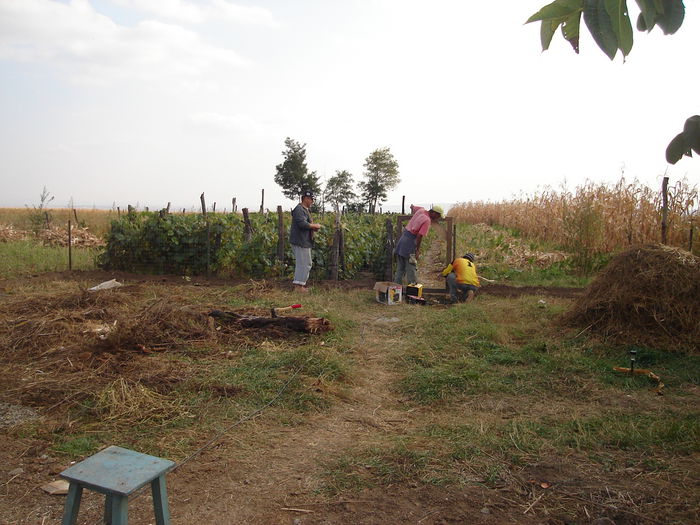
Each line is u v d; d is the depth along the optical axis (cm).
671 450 361
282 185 4550
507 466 344
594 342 602
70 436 382
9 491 310
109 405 426
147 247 1202
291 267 1145
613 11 117
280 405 446
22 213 2989
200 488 318
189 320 656
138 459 238
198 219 1220
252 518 289
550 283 1110
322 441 387
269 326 661
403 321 746
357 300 886
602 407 448
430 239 2191
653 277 614
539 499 305
